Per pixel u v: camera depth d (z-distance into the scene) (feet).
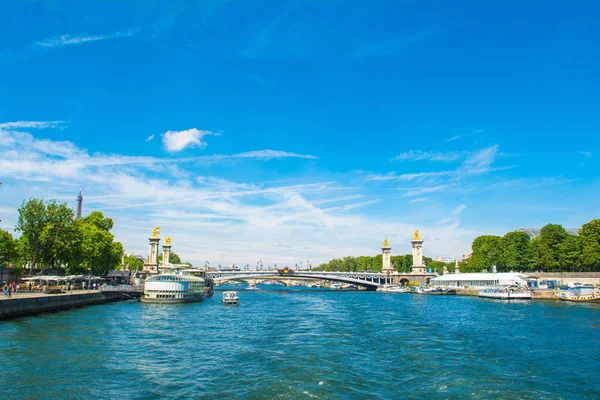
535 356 164.55
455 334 217.56
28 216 393.70
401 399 113.70
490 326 245.86
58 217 403.13
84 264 442.91
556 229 523.29
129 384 123.85
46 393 113.60
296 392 117.19
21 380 123.95
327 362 153.17
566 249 497.05
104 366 142.51
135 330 221.25
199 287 448.65
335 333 222.28
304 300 503.20
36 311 261.03
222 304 416.26
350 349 178.19
